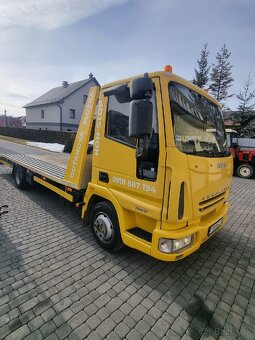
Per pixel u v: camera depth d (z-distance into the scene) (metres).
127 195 2.82
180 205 2.36
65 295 2.49
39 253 3.29
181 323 2.20
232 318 2.28
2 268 2.91
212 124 3.13
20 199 5.64
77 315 2.23
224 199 3.32
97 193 3.30
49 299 2.42
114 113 2.94
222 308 2.41
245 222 4.86
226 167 3.14
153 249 2.48
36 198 5.78
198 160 2.48
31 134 25.55
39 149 12.38
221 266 3.20
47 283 2.67
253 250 3.68
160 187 2.40
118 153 2.89
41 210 4.97
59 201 5.61
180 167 2.30
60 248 3.45
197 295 2.59
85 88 32.28
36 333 2.02
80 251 3.39
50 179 4.63
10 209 4.93
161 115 2.35
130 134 2.25
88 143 3.60
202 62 27.36
